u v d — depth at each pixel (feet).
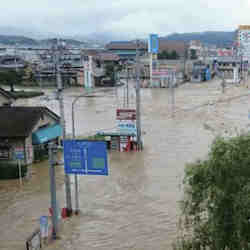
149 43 513.04
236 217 46.37
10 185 119.44
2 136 134.92
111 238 82.07
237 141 51.70
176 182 115.44
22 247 79.46
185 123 212.23
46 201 105.09
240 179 47.73
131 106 293.23
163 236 81.71
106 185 115.75
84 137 167.84
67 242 80.79
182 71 561.02
